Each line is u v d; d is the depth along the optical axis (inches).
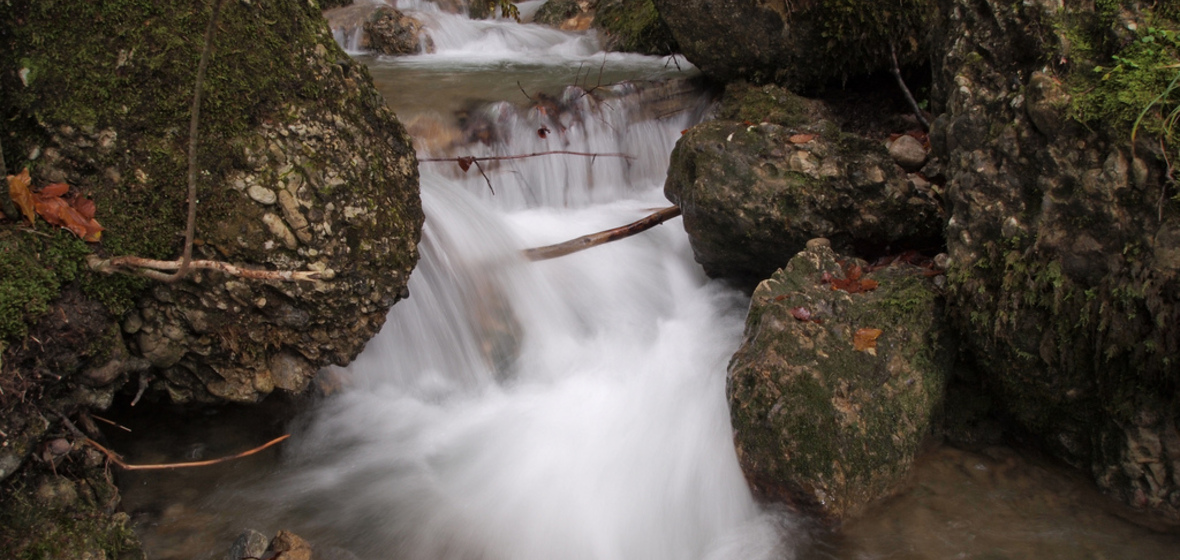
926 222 166.6
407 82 280.1
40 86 104.4
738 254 180.4
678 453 142.6
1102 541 119.7
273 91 116.1
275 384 127.3
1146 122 113.8
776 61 237.3
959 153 141.3
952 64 148.0
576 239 190.2
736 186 171.6
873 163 168.4
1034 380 131.2
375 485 136.9
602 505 135.0
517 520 131.1
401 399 157.8
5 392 97.0
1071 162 121.6
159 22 107.3
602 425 151.6
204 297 114.2
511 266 182.5
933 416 139.6
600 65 322.0
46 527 101.9
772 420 127.5
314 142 119.6
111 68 106.3
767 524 128.5
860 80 240.4
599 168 240.8
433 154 223.8
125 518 111.7
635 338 180.2
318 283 119.0
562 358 172.2
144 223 109.6
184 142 110.0
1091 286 121.3
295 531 125.0
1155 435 120.1
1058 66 125.7
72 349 105.1
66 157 106.8
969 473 135.8
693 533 131.5
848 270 156.2
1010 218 129.3
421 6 419.2
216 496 130.1
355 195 123.3
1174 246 112.2
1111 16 121.8
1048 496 129.5
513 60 341.7
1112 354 119.9
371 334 133.4
